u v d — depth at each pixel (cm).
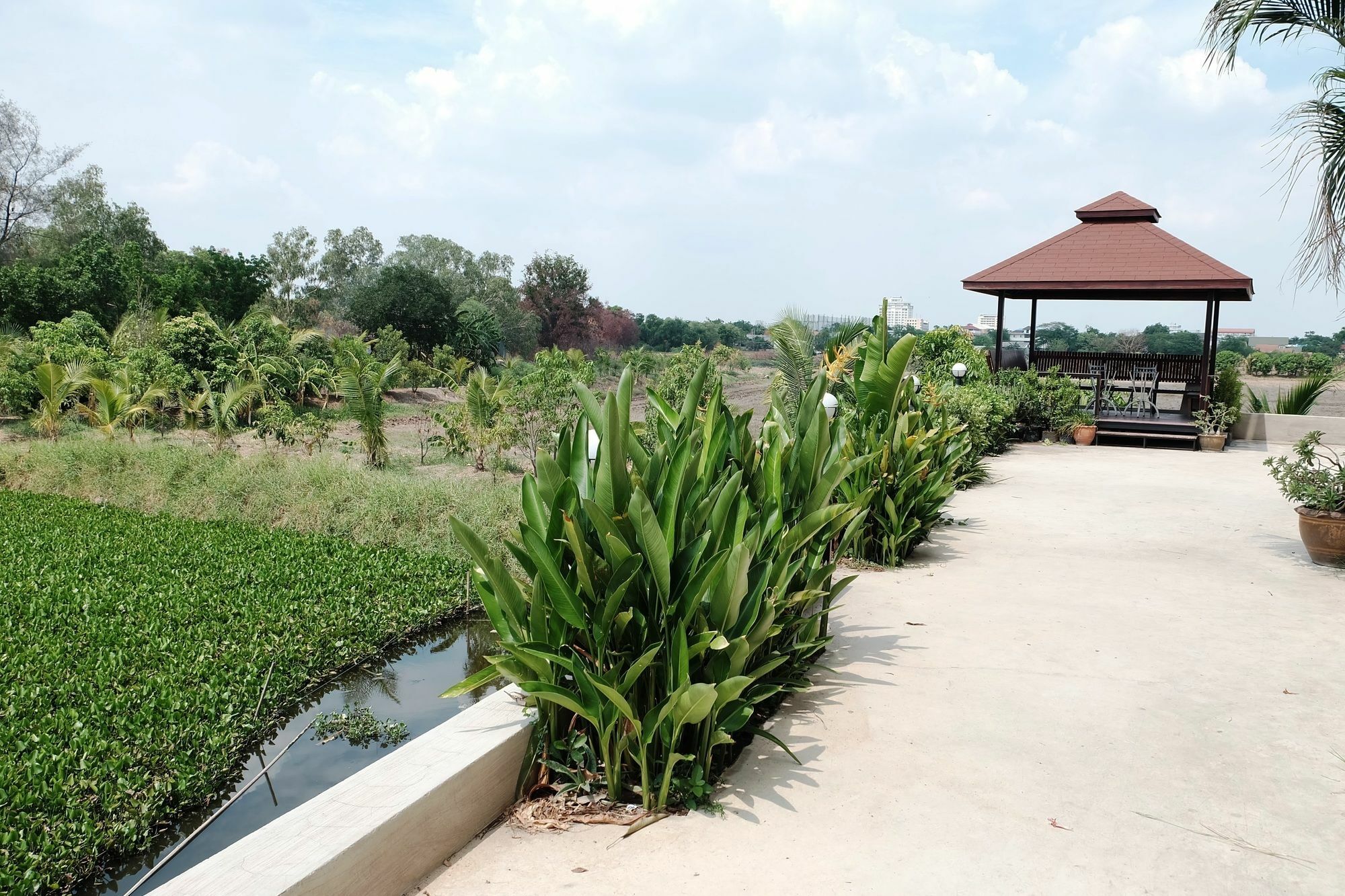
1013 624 488
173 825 346
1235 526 758
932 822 279
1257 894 242
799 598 352
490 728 296
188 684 448
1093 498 900
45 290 2450
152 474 1025
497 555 688
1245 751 331
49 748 366
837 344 1114
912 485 637
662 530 286
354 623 547
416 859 246
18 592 608
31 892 280
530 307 5503
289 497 888
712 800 294
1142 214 1494
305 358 2327
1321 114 622
